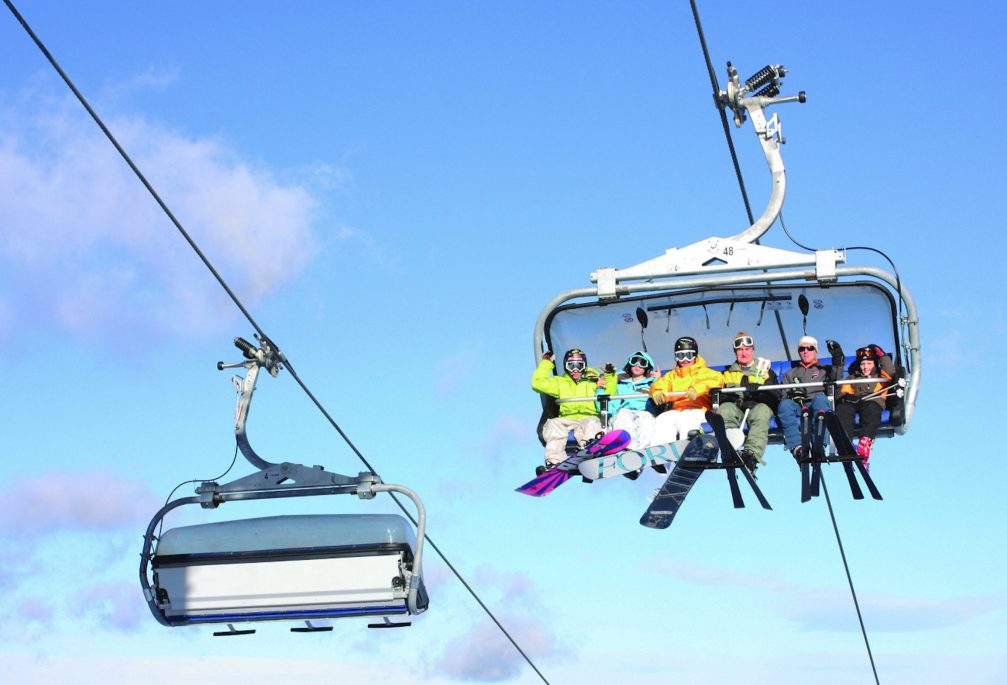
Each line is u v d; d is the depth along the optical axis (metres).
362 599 11.24
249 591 11.36
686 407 12.51
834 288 12.88
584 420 12.67
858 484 12.09
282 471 11.43
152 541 11.48
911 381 12.29
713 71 12.41
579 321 13.16
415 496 11.32
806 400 12.28
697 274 12.30
